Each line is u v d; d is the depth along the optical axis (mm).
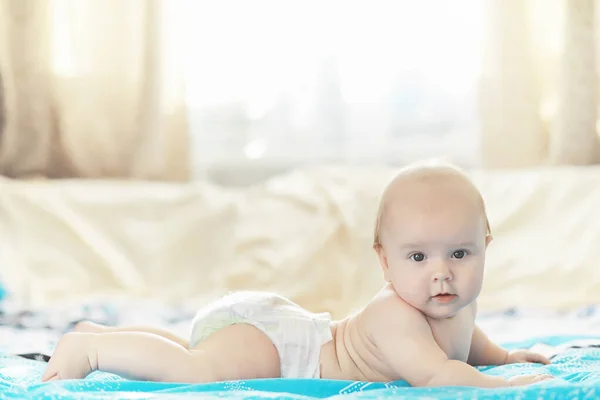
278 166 3549
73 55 3336
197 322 1495
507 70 3311
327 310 2732
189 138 3379
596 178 3043
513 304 2611
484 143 3340
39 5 3271
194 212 3127
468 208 1373
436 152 3518
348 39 3520
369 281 2848
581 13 3209
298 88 3555
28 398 1227
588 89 3225
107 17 3330
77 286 2889
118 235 3051
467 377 1313
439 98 3512
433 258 1366
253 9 3523
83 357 1396
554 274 2762
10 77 3227
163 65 3314
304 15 3535
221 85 3535
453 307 1375
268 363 1452
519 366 1541
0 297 2615
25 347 1939
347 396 1219
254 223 3070
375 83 3523
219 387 1318
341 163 3543
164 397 1205
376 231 1454
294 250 2930
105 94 3344
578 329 2127
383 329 1398
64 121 3332
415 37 3500
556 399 1173
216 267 3010
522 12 3303
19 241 2934
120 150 3369
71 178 3416
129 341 1401
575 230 2889
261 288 2879
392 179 1457
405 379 1380
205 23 3490
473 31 3449
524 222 2969
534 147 3324
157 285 2961
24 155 3297
